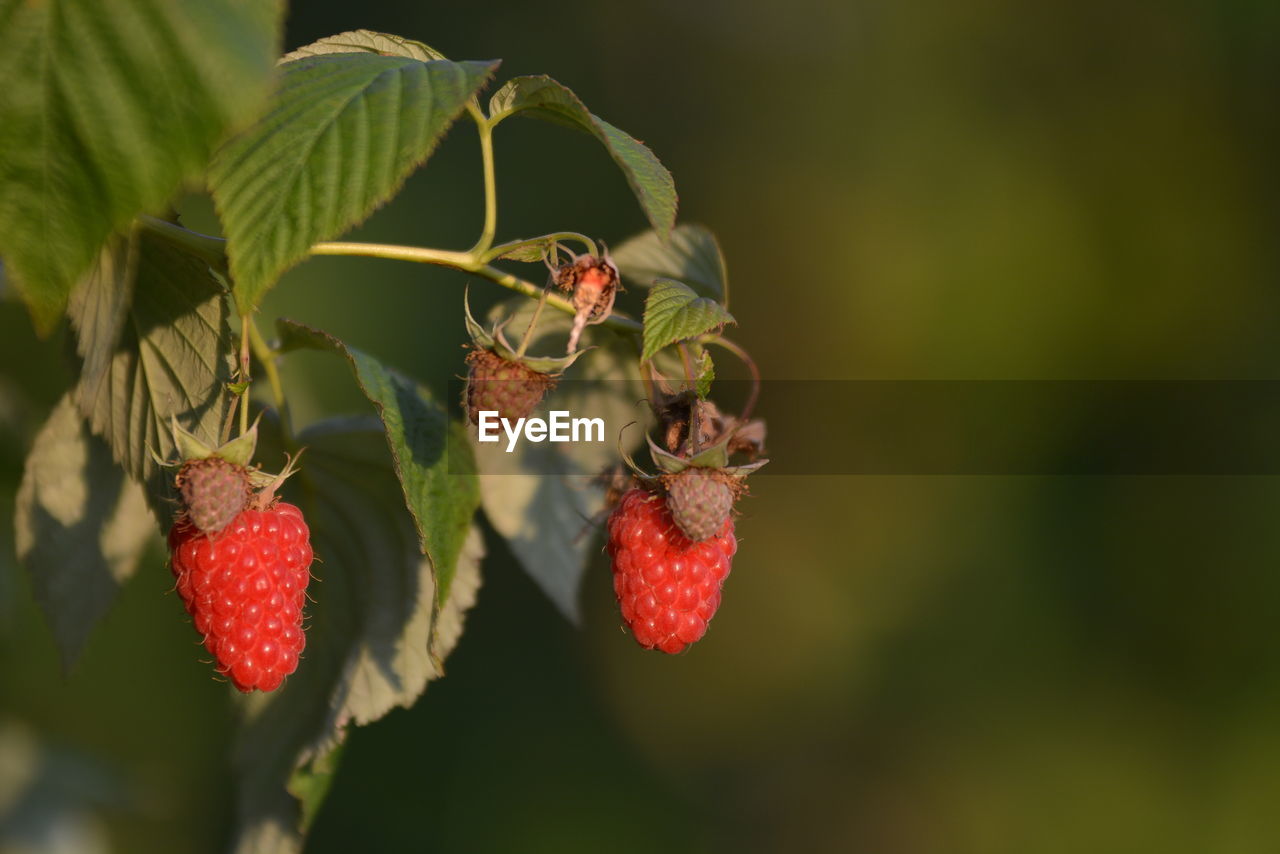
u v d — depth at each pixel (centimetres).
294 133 171
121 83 148
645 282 246
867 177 1057
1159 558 943
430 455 203
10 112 147
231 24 151
